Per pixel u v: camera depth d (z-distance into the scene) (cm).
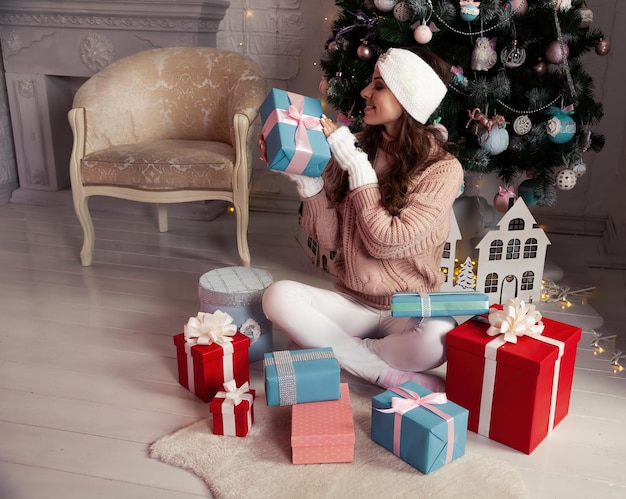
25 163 339
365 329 174
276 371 147
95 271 249
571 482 136
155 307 218
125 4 291
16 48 320
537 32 206
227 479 134
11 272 247
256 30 306
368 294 171
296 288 169
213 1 289
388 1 202
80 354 187
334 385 149
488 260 217
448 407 141
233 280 186
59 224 307
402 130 157
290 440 148
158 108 266
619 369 182
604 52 213
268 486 132
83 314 212
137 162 233
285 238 291
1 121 334
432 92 153
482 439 150
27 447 145
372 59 219
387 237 152
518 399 141
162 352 189
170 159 232
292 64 308
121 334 199
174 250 273
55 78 329
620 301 228
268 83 313
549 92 211
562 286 239
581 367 183
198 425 153
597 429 154
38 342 193
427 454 133
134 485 133
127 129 259
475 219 240
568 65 212
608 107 277
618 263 259
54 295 227
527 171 227
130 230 299
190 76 265
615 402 166
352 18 222
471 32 207
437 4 202
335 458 139
